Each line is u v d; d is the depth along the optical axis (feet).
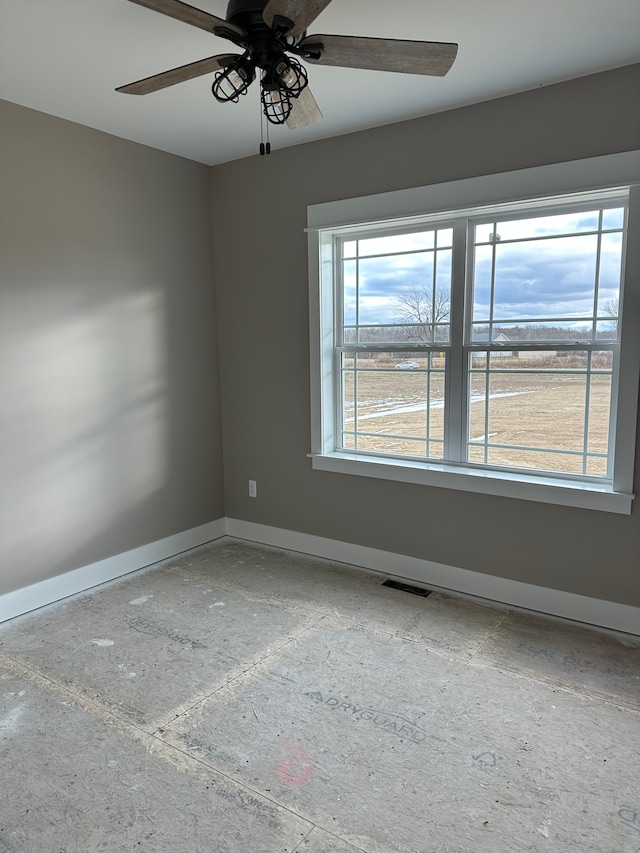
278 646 8.60
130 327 11.19
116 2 6.33
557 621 9.30
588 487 8.98
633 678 7.70
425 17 6.79
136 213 11.12
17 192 9.23
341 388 11.83
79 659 8.28
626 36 7.22
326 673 7.89
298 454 12.20
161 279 11.73
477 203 9.34
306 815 5.54
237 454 13.25
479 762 6.23
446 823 5.44
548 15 6.73
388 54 5.68
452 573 10.45
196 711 7.10
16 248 9.29
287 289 11.80
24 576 9.74
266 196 11.81
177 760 6.27
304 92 6.68
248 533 13.33
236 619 9.45
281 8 4.92
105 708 7.16
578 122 8.41
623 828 5.37
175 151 11.56
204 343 12.84
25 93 8.75
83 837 5.31
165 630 9.11
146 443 11.69
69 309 10.12
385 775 6.04
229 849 5.18
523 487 9.45
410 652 8.39
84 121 9.89
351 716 6.99
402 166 10.02
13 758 6.30
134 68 7.95
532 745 6.48
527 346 9.55
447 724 6.83
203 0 6.44
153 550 11.98
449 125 9.47
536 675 7.80
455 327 10.16
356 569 11.53
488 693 7.41
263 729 6.77
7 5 6.38
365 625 9.21
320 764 6.21
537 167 8.78
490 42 7.34
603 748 6.42
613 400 8.91
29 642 8.76
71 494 10.37
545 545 9.43
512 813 5.55
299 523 12.42
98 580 10.91
